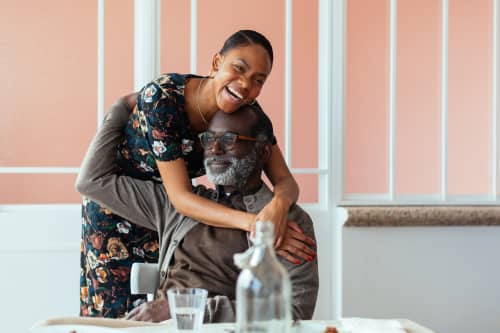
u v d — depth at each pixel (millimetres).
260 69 1645
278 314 875
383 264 2703
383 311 2705
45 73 2797
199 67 2844
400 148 2914
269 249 888
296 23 2955
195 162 1882
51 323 1211
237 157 1608
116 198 1774
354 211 2652
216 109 1778
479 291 2785
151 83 1817
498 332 2799
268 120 1684
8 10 2758
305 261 1579
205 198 1652
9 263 2521
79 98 2830
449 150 2908
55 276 2549
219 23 2863
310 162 2965
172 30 2834
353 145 2953
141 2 2646
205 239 1593
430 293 2740
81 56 2812
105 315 1969
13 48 2766
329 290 2707
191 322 1022
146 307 1414
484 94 2920
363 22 2941
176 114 1776
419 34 2916
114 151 1903
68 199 2906
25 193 2869
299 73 2949
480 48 2910
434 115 2918
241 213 1571
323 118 2775
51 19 2785
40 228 2543
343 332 1110
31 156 2818
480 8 2904
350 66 2945
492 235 2801
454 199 2869
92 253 1979
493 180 2920
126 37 2818
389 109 2873
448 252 2756
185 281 1550
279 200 1613
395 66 2836
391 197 2816
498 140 2918
